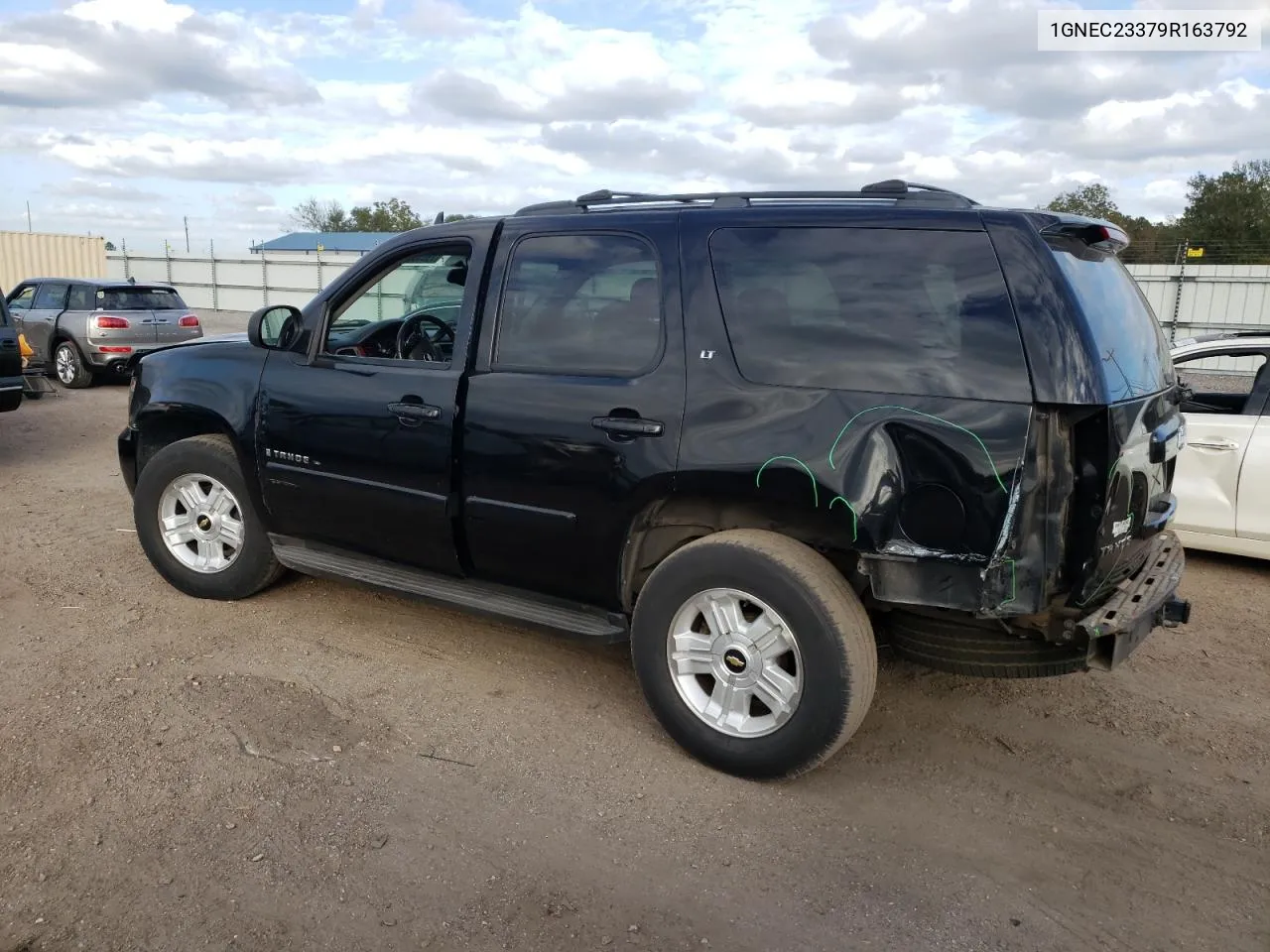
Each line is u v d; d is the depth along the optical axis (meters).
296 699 3.95
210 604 5.00
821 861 2.98
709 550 3.32
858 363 3.14
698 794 3.34
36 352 14.71
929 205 3.23
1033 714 4.03
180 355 4.98
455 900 2.74
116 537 6.21
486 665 4.36
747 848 3.04
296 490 4.49
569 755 3.59
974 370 2.96
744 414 3.26
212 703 3.88
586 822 3.15
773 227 3.36
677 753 3.63
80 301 14.51
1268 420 5.93
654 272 3.55
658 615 3.48
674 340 3.46
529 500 3.75
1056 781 3.49
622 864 2.94
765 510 3.29
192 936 2.56
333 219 68.00
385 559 4.38
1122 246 3.57
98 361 14.09
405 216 67.88
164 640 4.52
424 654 4.46
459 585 4.19
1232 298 19.14
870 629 3.22
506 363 3.86
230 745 3.56
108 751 3.48
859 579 3.39
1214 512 6.07
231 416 4.64
